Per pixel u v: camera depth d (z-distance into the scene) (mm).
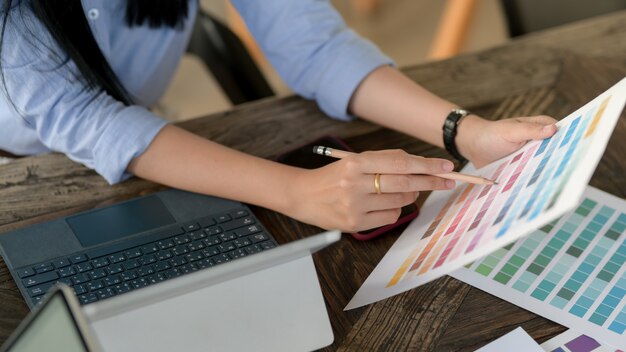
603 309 843
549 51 1317
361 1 3086
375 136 1147
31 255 933
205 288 786
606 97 845
